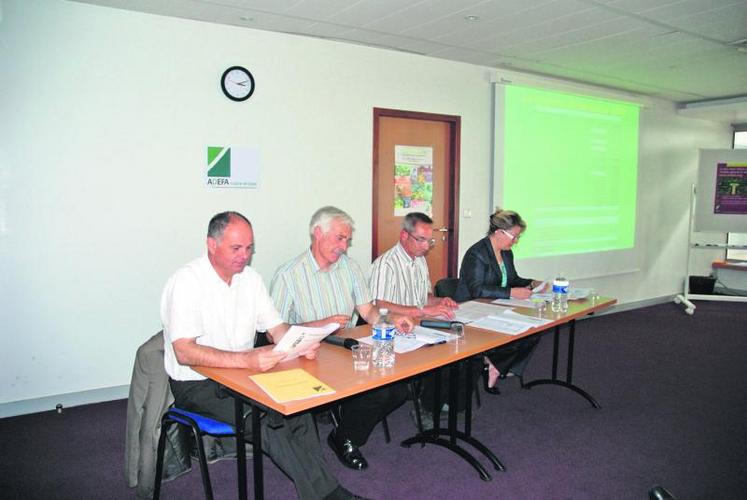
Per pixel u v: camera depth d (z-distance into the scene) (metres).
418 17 3.77
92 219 3.51
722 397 3.86
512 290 3.41
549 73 5.64
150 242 3.70
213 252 2.18
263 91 4.04
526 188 5.62
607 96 6.24
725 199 7.01
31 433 3.15
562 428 3.31
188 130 3.78
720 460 2.91
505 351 3.59
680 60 5.07
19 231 3.31
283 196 4.19
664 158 7.25
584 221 6.21
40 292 3.40
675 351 5.06
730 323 6.22
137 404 2.30
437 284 3.59
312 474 2.07
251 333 2.37
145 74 3.61
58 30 3.33
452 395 2.86
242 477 1.99
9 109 3.23
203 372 2.01
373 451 2.98
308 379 1.92
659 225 7.29
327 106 4.35
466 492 2.57
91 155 3.48
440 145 5.15
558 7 3.59
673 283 7.64
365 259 4.66
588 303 3.34
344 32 4.09
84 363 3.57
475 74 5.26
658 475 2.74
